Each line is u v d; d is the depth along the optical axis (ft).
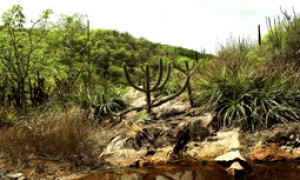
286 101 21.03
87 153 17.98
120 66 47.01
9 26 24.72
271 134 18.90
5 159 17.31
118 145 19.12
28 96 27.50
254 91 21.06
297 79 22.72
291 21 28.22
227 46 31.27
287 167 16.56
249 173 15.98
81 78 29.37
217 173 16.26
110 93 25.75
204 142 19.27
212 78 22.86
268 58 27.32
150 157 18.29
